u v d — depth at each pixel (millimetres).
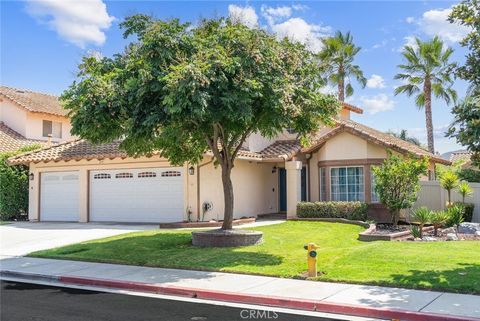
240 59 12133
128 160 23156
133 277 10812
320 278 9992
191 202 21469
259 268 11164
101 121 12086
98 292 9891
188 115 11422
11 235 19062
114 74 12555
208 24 13836
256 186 24750
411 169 17297
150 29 12523
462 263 10711
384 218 20984
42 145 28391
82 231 19797
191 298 9289
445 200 20719
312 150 23469
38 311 8305
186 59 11906
